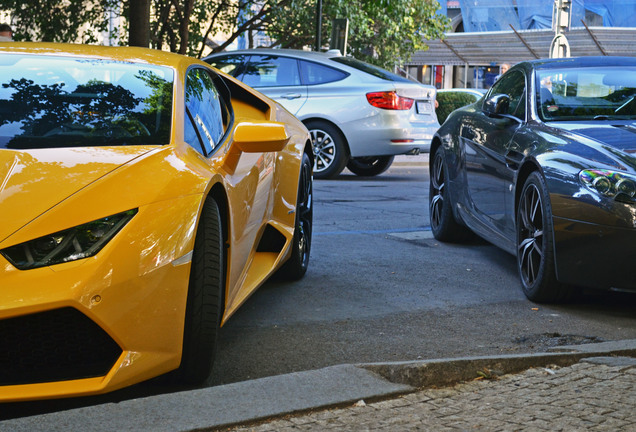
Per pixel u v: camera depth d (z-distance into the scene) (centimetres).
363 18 1914
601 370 334
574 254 444
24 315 260
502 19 3045
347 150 1180
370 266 582
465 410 288
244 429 260
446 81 3203
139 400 273
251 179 409
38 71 384
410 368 314
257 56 1224
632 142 468
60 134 338
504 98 566
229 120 443
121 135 340
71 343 275
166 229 288
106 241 275
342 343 394
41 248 269
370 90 1160
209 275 308
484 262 608
